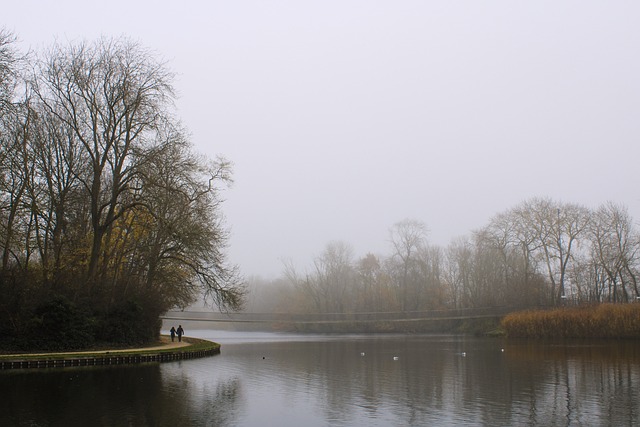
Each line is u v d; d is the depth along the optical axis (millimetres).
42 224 36719
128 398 20031
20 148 32656
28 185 33594
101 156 37594
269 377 26688
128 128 36406
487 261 77250
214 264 41469
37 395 20391
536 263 71812
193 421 16453
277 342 61281
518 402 19719
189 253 40531
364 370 29766
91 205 38469
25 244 34688
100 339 35938
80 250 36969
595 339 56719
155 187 36500
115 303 37625
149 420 16484
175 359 35031
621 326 55406
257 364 33031
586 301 68562
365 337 74688
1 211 32656
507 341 56750
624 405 19062
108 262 40156
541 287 70312
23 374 25953
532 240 70250
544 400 20062
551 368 30219
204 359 36375
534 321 60625
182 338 53281
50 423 15906
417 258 91438
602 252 68562
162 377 25938
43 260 35844
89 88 35938
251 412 17875
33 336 32031
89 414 17172
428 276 90438
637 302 59188
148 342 40500
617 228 68062
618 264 66438
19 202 33469
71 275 35594
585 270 71188
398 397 20844
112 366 29734
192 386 23281
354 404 19359
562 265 69875
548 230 70375
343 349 47438
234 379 25766
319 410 18234
